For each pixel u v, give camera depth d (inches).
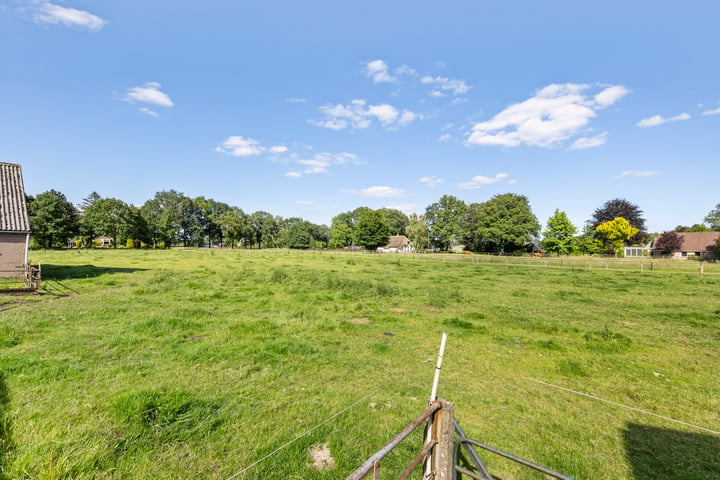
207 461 157.2
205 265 1298.0
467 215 3467.0
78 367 252.1
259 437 178.1
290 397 224.4
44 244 2645.2
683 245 2714.1
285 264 1449.3
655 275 1120.2
